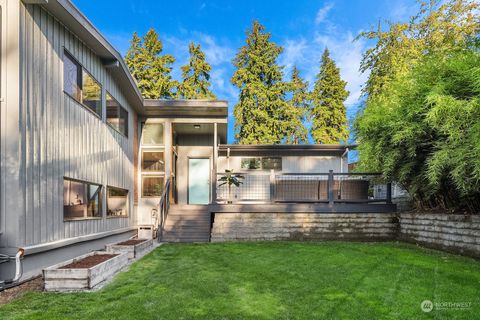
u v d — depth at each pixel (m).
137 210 9.98
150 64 19.75
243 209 8.20
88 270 3.95
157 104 9.52
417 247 6.55
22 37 4.38
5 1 4.30
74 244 5.79
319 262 5.22
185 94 19.70
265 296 3.58
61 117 5.33
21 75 4.33
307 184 9.20
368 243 7.34
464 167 4.74
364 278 4.21
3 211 4.14
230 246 7.10
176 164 11.79
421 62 6.70
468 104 4.50
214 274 4.59
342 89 21.22
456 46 6.34
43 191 4.76
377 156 6.83
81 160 6.07
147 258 5.91
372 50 10.80
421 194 7.00
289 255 5.86
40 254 4.70
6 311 3.20
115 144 8.08
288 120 19.86
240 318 2.97
